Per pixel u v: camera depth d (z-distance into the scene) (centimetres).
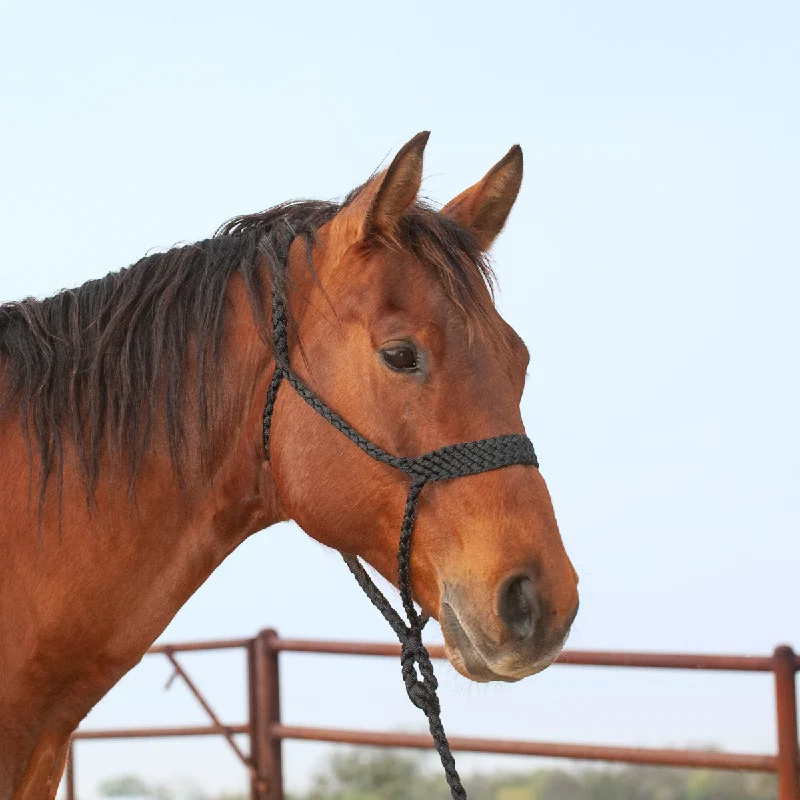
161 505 338
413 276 319
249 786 786
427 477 306
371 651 742
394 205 321
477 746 699
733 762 628
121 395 335
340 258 331
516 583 295
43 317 352
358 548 329
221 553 356
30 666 330
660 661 640
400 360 311
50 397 338
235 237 366
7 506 335
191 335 346
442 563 306
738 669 627
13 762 335
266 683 786
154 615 341
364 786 1538
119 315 345
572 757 669
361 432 316
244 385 344
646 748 652
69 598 329
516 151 355
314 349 328
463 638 300
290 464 328
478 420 306
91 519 330
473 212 360
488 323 317
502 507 299
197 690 800
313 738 765
